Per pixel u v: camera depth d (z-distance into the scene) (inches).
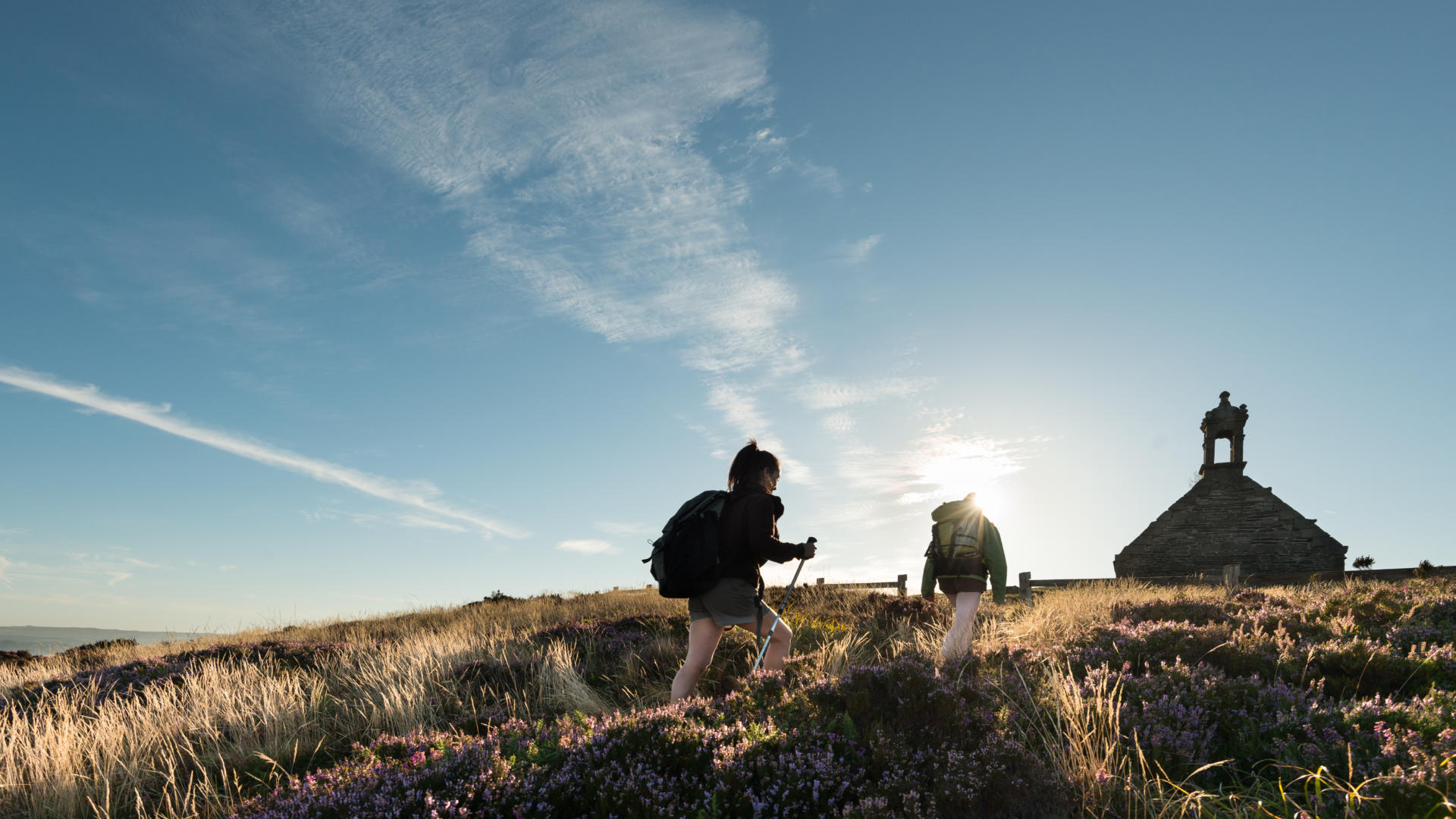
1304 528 1053.2
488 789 117.4
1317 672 194.2
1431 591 350.6
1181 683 177.6
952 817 114.4
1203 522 1108.5
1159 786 130.2
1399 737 132.7
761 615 186.4
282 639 506.9
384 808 115.0
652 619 401.4
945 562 259.6
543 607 593.6
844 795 117.0
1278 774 141.5
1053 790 120.3
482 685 271.4
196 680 291.6
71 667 454.3
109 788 185.2
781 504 182.7
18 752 208.5
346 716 247.8
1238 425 1128.2
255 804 135.2
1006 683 180.4
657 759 128.5
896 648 305.0
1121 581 717.9
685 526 183.2
